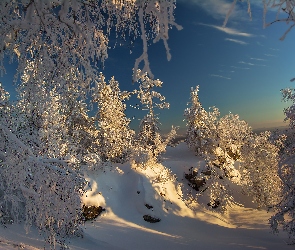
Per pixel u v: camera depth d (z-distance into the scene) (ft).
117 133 69.36
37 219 22.39
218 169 81.30
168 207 61.93
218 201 71.31
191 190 75.82
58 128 34.65
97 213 53.67
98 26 13.99
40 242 24.90
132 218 55.93
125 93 72.18
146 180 63.93
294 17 11.11
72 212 24.29
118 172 65.98
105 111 68.08
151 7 10.89
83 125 62.44
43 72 14.33
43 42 13.64
